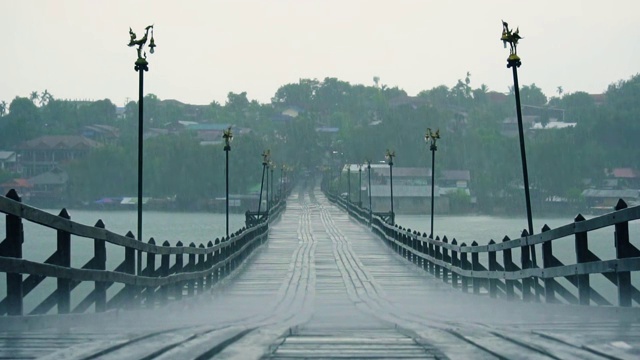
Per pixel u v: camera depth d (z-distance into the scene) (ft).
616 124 428.15
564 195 403.34
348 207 319.68
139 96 81.92
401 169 542.16
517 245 60.44
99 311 44.47
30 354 24.72
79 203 488.85
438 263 103.55
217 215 471.62
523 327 33.78
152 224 376.48
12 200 30.58
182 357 24.12
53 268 35.32
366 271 117.39
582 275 44.78
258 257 141.90
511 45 79.61
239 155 526.16
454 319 47.52
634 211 35.09
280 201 321.93
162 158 509.35
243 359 24.77
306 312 66.85
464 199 491.31
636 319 35.91
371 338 31.50
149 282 56.29
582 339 26.35
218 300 84.07
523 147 78.74
